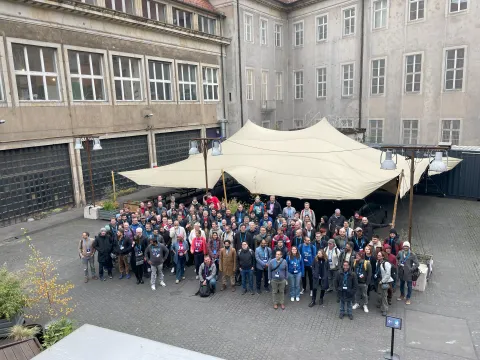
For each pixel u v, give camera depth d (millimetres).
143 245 11203
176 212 13797
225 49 29828
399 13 26531
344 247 10117
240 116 30562
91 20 19922
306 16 32500
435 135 25922
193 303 10164
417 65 26172
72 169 19641
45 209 18641
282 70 34406
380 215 17859
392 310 9430
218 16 28906
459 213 17938
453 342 8086
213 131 29844
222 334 8672
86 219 18219
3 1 16062
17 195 17406
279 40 33719
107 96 21281
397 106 27578
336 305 9859
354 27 29234
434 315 9148
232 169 17641
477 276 11195
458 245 13766
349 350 7930
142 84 23406
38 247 14555
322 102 32469
